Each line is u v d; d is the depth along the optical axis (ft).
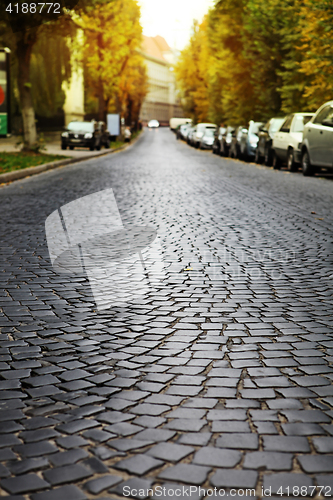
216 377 10.64
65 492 7.03
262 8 86.12
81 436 8.42
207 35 160.56
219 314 14.61
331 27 56.44
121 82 176.65
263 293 16.60
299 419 8.94
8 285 17.47
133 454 7.87
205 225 28.09
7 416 9.14
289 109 84.84
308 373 10.86
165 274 18.76
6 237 25.09
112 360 11.57
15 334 13.17
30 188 44.75
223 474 7.36
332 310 14.97
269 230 26.86
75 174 58.70
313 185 47.21
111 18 128.98
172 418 8.97
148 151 128.88
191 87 227.81
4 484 7.21
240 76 115.75
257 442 8.18
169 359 11.59
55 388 10.23
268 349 12.14
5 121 68.08
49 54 124.67
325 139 51.31
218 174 59.52
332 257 21.42
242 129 86.07
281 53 93.04
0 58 67.26
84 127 111.96
